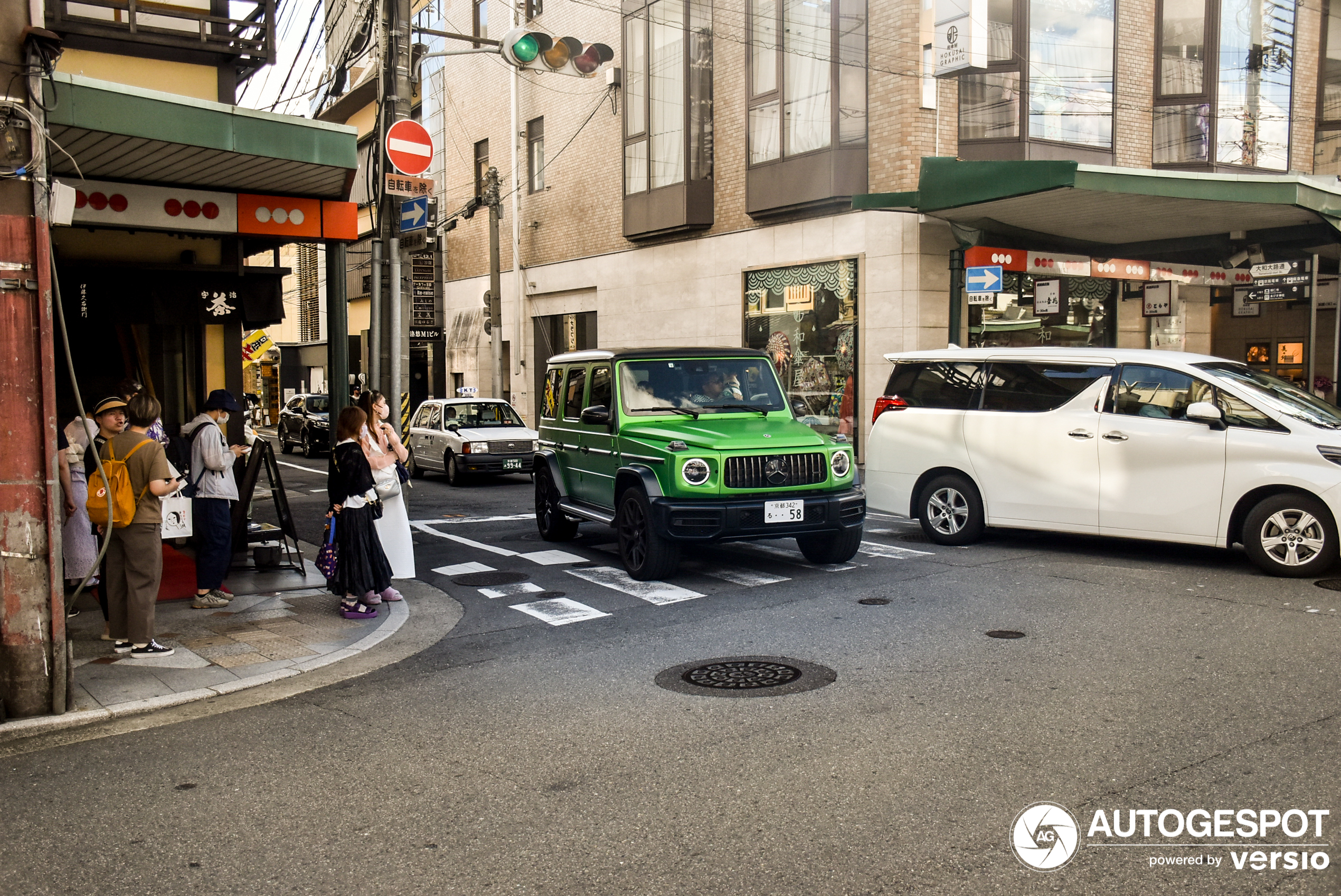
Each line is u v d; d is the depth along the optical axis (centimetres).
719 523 838
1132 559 920
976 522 1004
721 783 432
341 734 518
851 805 403
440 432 1872
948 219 1547
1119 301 1888
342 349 1123
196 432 833
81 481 786
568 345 2595
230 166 934
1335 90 1970
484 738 504
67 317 1116
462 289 3047
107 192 989
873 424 1093
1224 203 1351
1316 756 437
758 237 1966
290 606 838
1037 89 1714
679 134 2089
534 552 1073
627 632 714
